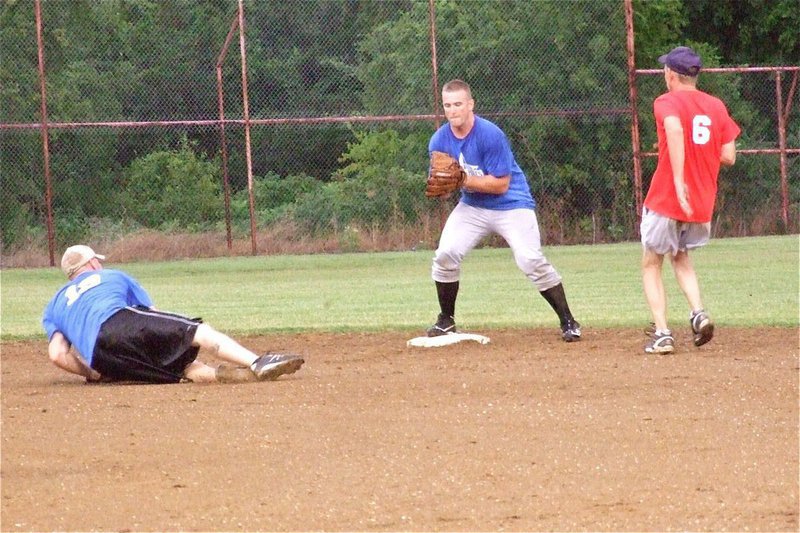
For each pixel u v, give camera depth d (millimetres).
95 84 74125
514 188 25250
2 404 18625
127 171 77000
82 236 64000
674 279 40500
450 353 23766
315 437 15648
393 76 73688
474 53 68750
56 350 20672
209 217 75312
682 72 22797
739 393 18250
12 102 65438
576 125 68250
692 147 22328
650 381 19500
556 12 68250
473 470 13742
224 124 59562
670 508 12094
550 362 22016
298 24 90562
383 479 13414
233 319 32125
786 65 88188
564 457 14281
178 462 14453
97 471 14086
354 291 40438
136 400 18766
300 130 89500
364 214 64562
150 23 82562
